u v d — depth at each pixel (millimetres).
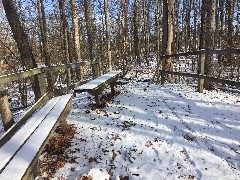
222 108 6293
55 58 22359
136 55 29297
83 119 6402
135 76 16531
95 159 4504
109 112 6738
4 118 6008
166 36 11578
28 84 16266
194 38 31953
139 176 4008
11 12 8484
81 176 3939
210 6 9617
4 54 12016
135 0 29016
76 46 15086
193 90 8219
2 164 2814
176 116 6086
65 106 5059
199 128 5344
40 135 3564
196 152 4480
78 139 5324
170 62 11086
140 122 5922
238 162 4098
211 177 3814
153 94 8125
